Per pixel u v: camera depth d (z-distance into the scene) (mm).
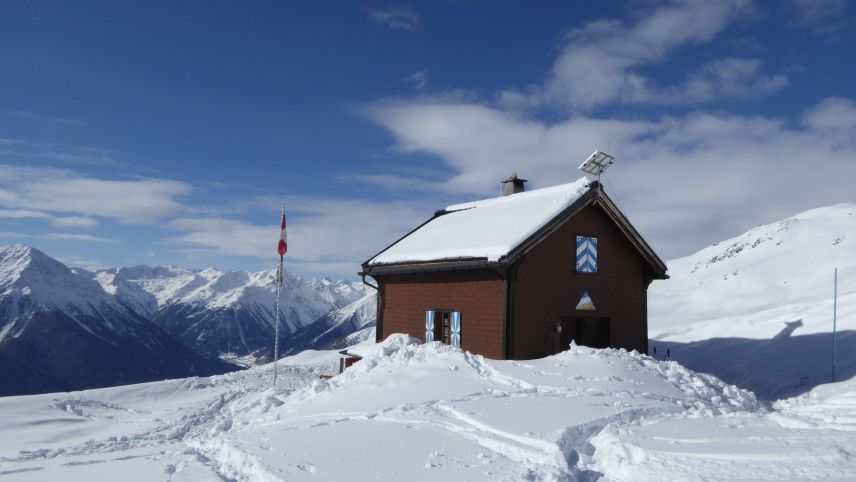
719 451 6555
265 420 12102
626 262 20344
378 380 13398
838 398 9883
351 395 12539
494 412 9617
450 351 15047
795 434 7215
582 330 19531
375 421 9766
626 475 6309
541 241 18359
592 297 19328
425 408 10367
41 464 8523
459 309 19469
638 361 14531
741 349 23859
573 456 7293
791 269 60938
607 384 12219
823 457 6082
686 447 6832
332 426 9516
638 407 9852
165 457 8453
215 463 7977
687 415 9711
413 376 13305
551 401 10469
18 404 16406
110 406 17391
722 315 47062
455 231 22125
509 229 18922
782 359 20609
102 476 7332
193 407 16844
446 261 19453
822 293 43375
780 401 14414
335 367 29297
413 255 21453
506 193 25516
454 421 9273
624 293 20141
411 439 8242
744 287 57219
